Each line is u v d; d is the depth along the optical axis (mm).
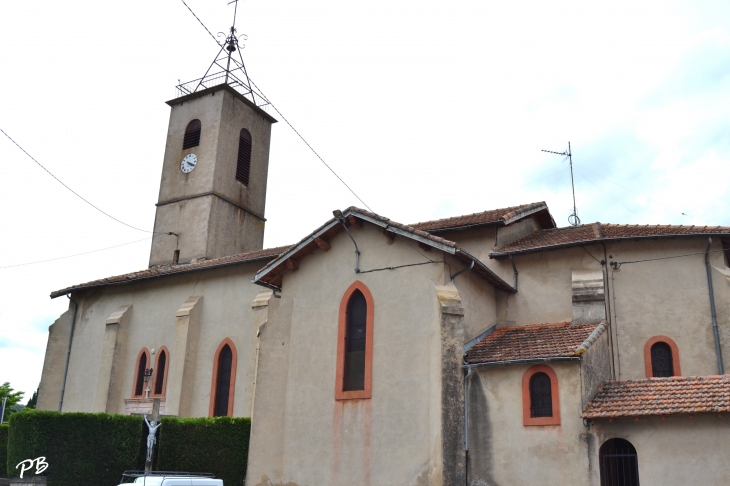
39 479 22641
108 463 23219
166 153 42969
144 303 33531
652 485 16531
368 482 19766
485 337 22078
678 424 16609
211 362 29938
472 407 19203
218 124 41375
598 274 22391
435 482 18422
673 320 21719
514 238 25609
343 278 22297
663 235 21891
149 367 31922
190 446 23422
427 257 20750
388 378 20344
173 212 41062
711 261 21859
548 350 18875
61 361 35656
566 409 17922
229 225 40688
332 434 20875
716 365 20875
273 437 21938
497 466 18422
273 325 23062
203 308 31203
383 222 21281
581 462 17359
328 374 21578
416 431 19312
